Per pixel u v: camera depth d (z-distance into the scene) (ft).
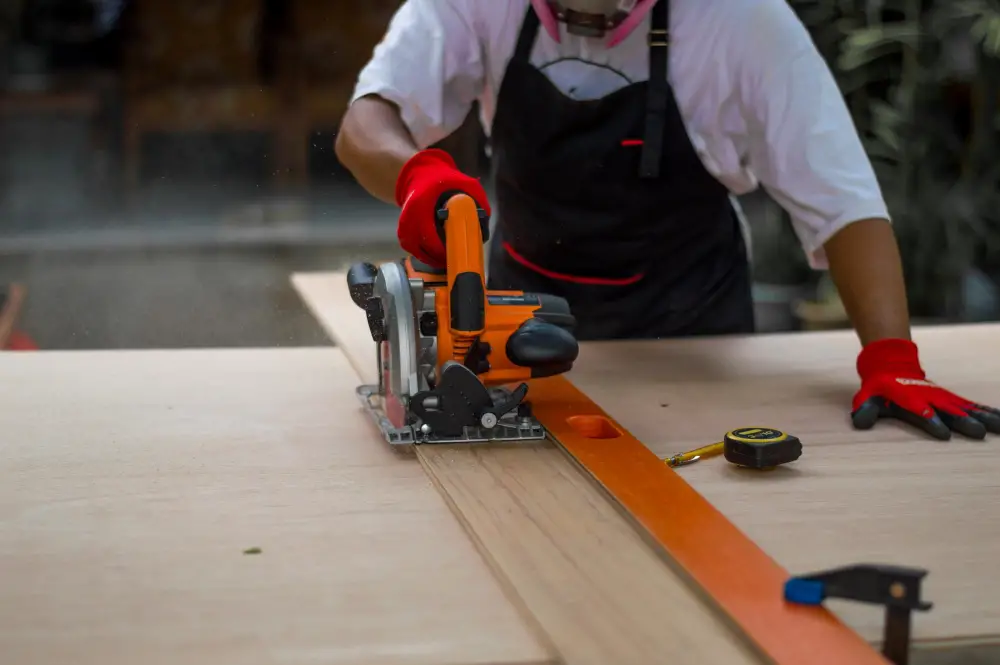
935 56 11.19
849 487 3.62
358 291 4.34
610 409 4.52
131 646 2.53
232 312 10.84
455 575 2.92
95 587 2.83
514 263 6.35
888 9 12.00
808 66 5.14
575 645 2.51
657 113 5.42
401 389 4.00
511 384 4.69
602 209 5.81
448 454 3.85
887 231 4.92
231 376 4.94
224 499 3.46
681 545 2.99
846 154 5.02
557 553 3.01
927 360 5.35
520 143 5.72
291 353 5.37
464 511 3.31
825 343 5.72
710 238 6.19
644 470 3.59
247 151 18.15
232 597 2.77
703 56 5.32
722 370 5.18
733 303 6.45
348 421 4.32
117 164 17.08
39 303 10.96
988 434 4.21
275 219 15.19
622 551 3.03
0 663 2.45
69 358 5.19
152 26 16.90
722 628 2.61
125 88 17.17
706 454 3.91
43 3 18.26
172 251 13.66
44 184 16.28
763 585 2.76
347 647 2.52
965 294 11.91
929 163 11.65
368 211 15.89
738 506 3.44
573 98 5.56
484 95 6.00
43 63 18.19
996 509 3.43
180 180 17.24
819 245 5.09
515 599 2.76
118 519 3.29
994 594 2.85
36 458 3.84
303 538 3.15
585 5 5.09
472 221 3.93
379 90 5.28
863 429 4.28
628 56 5.45
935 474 3.76
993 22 10.02
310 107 16.93
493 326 4.04
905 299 4.86
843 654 2.44
